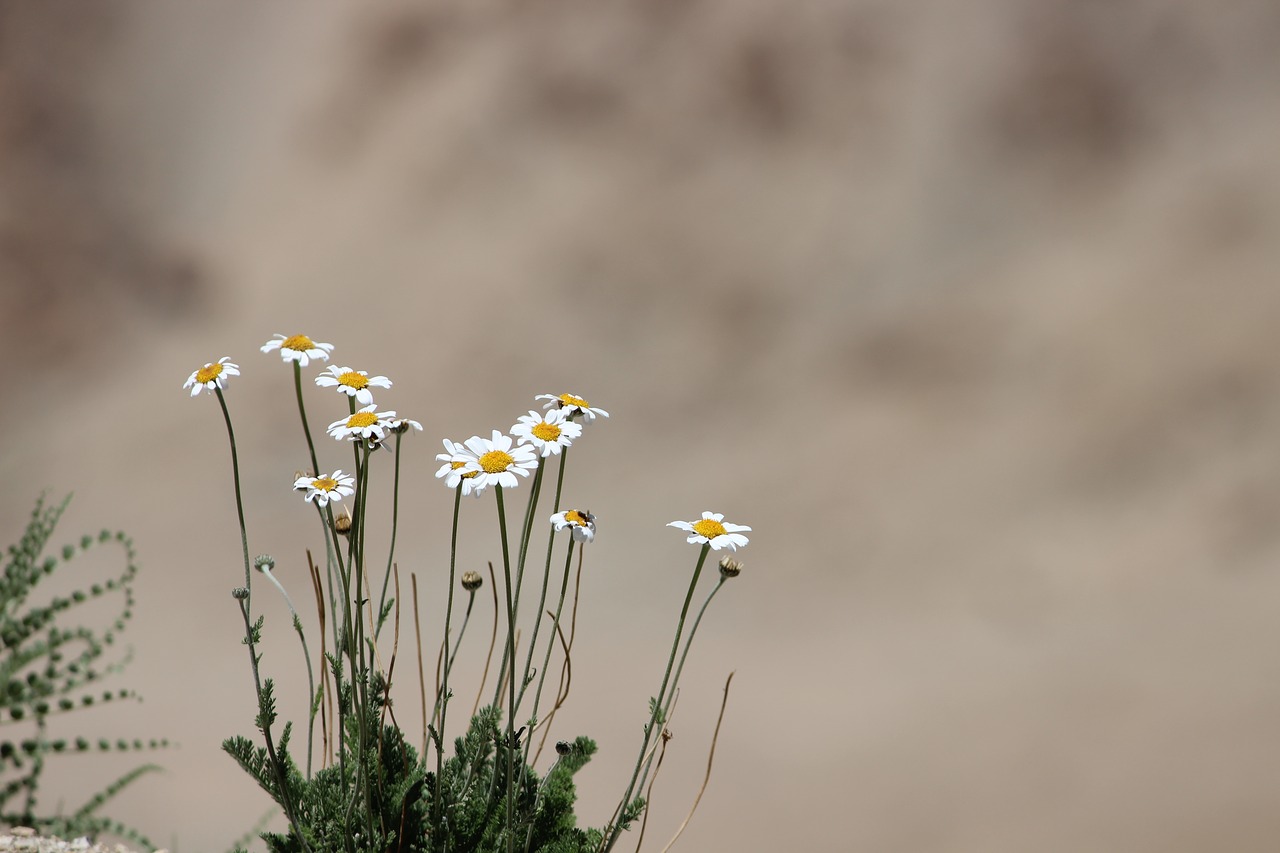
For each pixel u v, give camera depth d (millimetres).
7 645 1660
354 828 1627
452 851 1629
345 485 1600
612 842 1615
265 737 1593
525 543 1597
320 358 1601
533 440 1595
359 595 1604
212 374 1577
